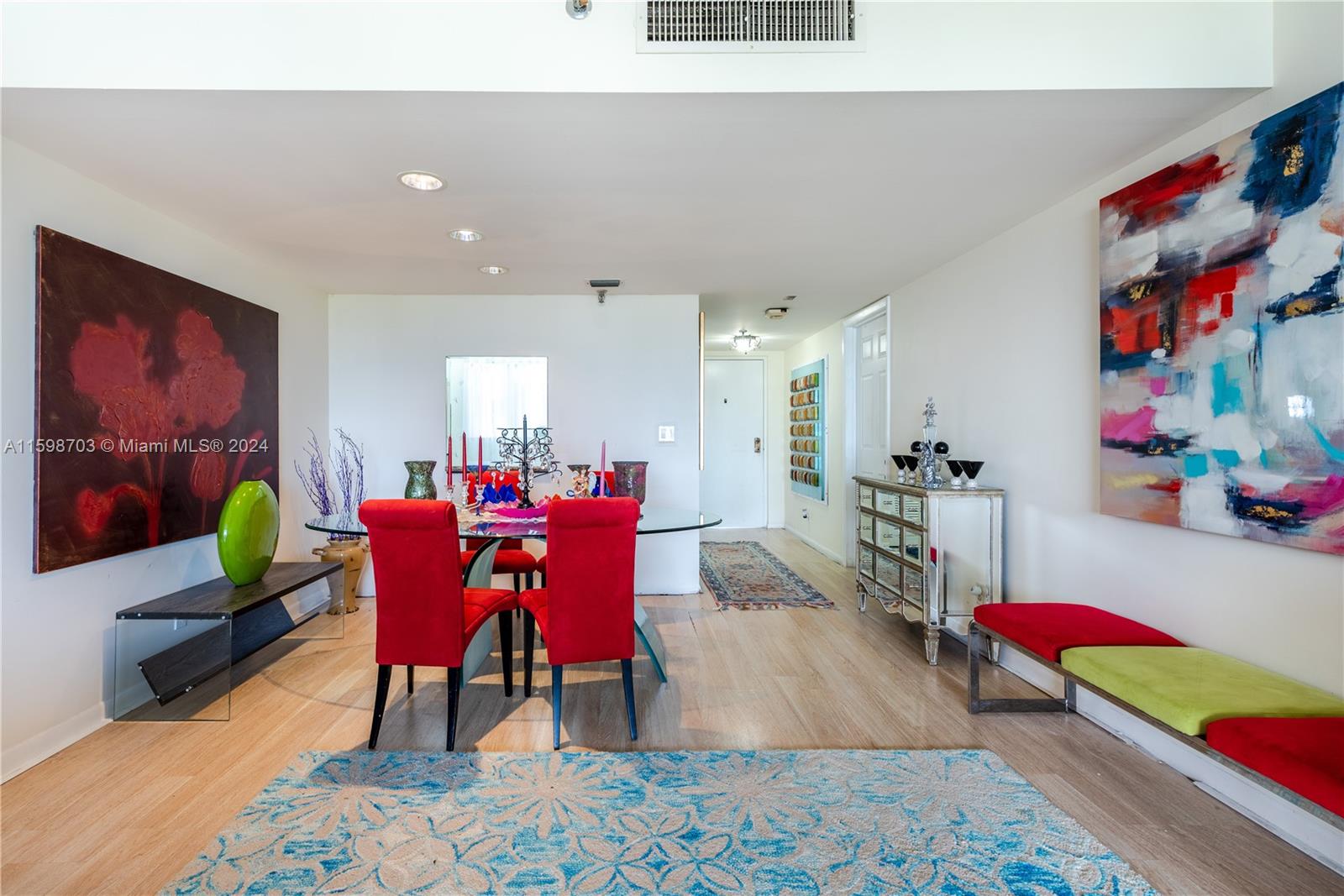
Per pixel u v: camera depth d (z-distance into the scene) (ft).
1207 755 5.09
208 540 10.00
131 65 5.63
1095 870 5.31
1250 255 5.93
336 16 5.69
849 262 11.87
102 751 7.36
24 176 6.92
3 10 5.59
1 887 5.12
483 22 5.76
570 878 5.26
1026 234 9.55
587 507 7.27
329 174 7.62
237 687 9.32
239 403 10.72
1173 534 7.09
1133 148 7.14
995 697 8.91
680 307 14.58
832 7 5.85
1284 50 5.83
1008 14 5.89
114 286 8.02
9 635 6.79
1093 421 8.30
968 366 11.25
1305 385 5.48
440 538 7.17
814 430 20.76
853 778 6.76
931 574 10.17
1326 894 5.01
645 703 8.75
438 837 5.79
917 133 6.71
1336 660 5.46
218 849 5.60
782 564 18.15
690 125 6.48
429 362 14.37
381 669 7.49
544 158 7.20
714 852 5.58
